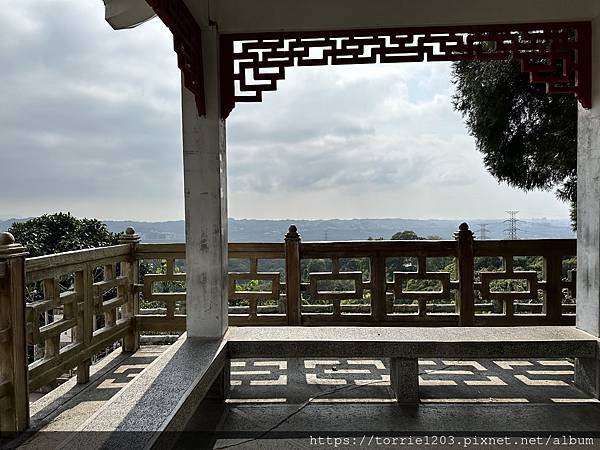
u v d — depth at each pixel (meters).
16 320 2.51
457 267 4.36
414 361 3.07
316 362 3.92
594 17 3.07
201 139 3.19
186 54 2.80
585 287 3.29
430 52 3.16
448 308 4.90
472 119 5.28
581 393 3.21
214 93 3.15
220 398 3.07
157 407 2.09
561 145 4.75
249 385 3.38
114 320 3.98
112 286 3.91
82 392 3.29
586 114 3.20
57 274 3.01
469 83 5.16
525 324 4.32
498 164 5.21
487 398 3.13
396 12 3.06
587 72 3.13
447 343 3.06
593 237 3.17
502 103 4.86
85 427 1.90
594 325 3.18
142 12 3.02
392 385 3.27
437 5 3.05
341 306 4.72
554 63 3.18
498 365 3.85
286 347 3.13
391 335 3.25
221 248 3.23
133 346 4.30
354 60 3.18
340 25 3.10
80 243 7.32
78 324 3.35
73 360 3.21
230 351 3.14
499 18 3.04
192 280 3.24
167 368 2.59
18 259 2.51
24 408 2.61
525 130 4.95
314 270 4.66
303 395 3.20
